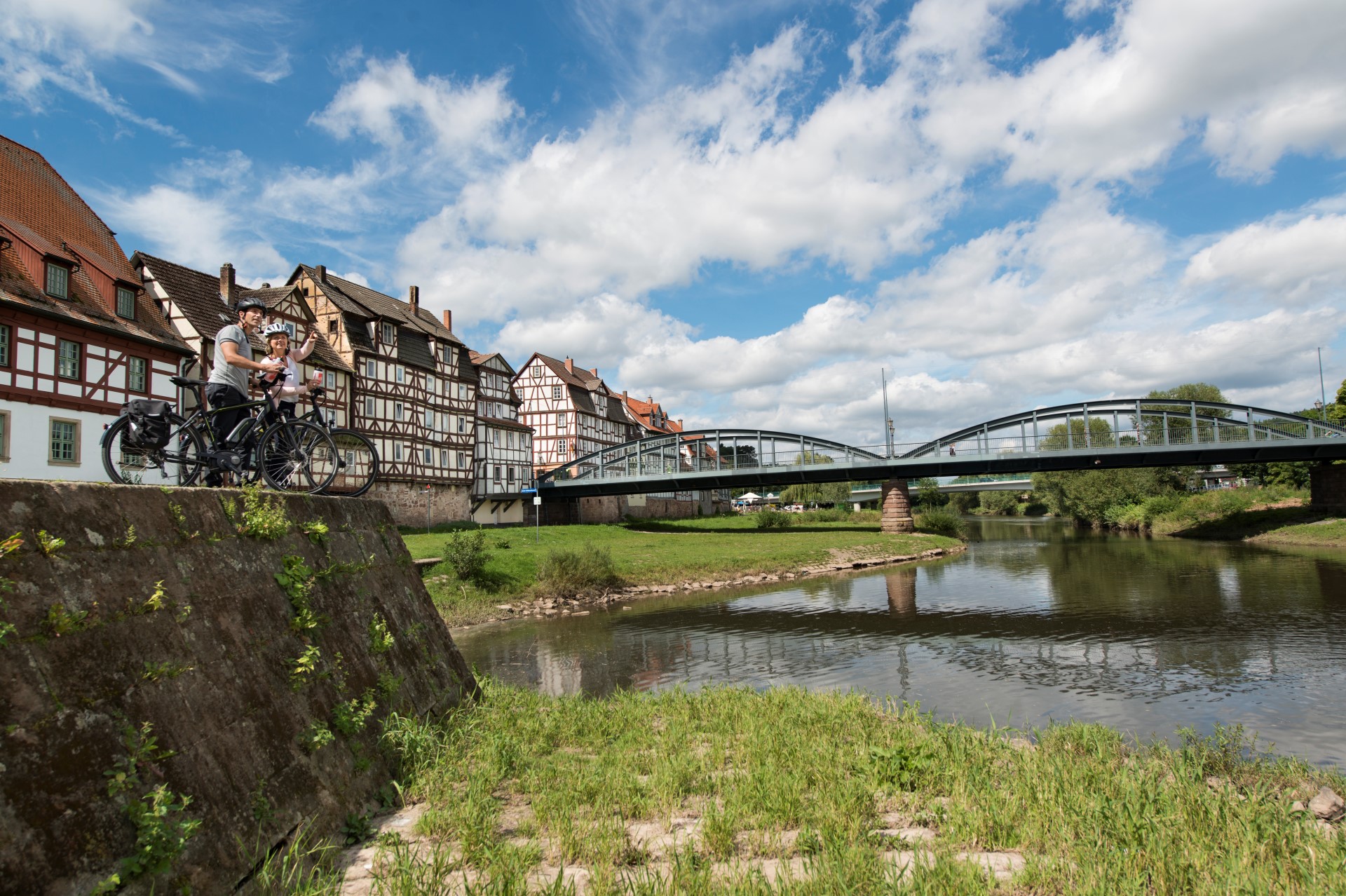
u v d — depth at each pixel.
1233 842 4.89
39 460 20.36
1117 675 15.13
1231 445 43.38
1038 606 24.42
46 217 24.05
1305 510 47.59
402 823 5.17
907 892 3.97
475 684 9.32
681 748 7.55
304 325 35.53
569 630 21.88
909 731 8.74
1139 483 63.69
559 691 14.36
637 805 5.68
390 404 40.56
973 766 6.71
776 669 16.28
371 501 8.00
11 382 19.73
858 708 9.98
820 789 6.07
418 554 29.03
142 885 3.25
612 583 30.67
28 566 3.32
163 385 24.38
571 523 61.09
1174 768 7.56
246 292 33.53
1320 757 10.00
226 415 6.20
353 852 4.66
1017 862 4.67
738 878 4.14
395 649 7.11
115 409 22.53
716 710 9.94
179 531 4.46
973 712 12.51
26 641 3.19
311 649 5.32
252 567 5.13
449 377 46.66
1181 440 48.78
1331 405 62.91
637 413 98.88
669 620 23.50
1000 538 59.22
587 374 78.25
